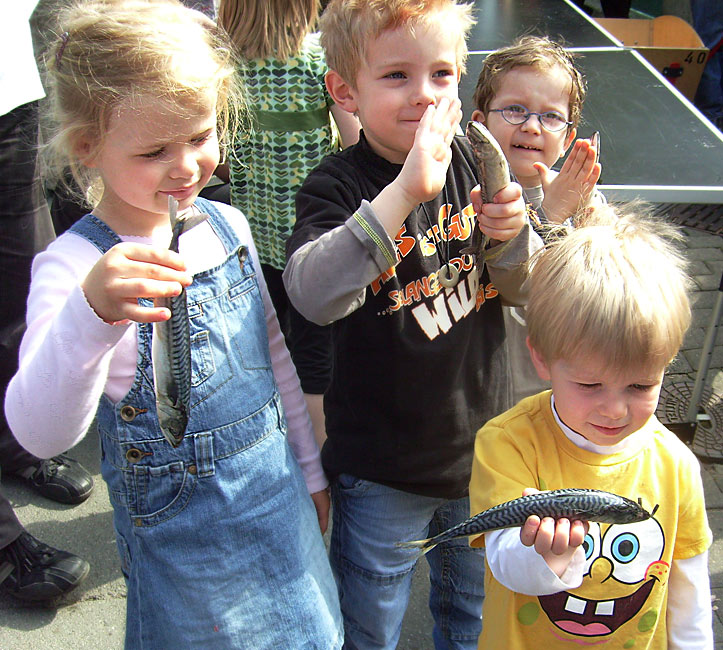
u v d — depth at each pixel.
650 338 1.30
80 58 1.35
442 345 1.73
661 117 3.14
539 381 2.22
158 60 1.33
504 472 1.47
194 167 1.42
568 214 1.90
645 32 5.36
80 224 1.50
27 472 3.08
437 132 1.46
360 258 1.44
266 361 1.64
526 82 2.17
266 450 1.59
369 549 1.85
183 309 1.18
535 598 1.50
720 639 2.49
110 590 2.71
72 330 1.21
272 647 1.58
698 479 1.52
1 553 2.59
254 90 2.83
